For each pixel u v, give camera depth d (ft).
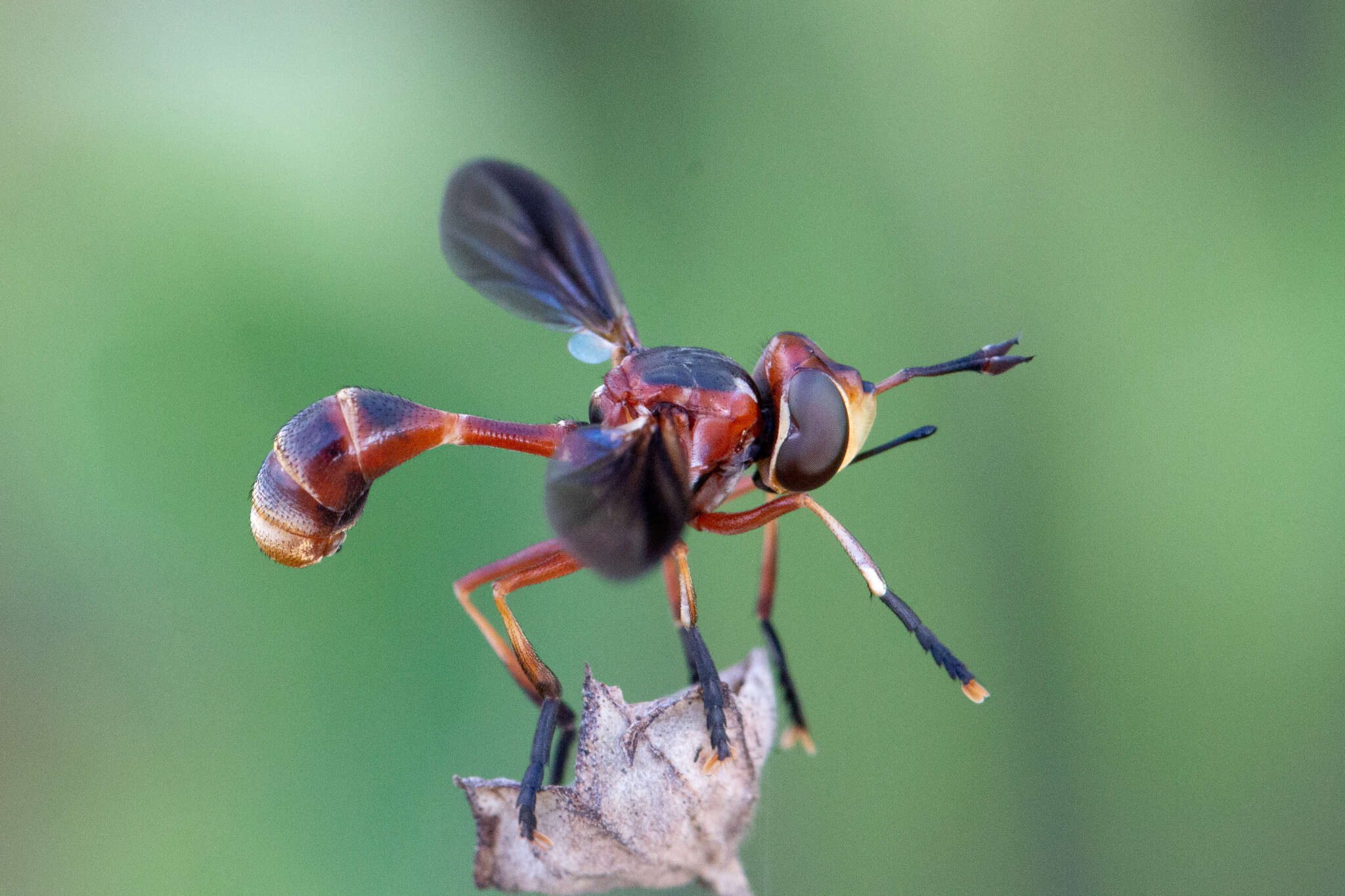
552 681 0.24
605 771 0.24
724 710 0.24
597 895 0.24
